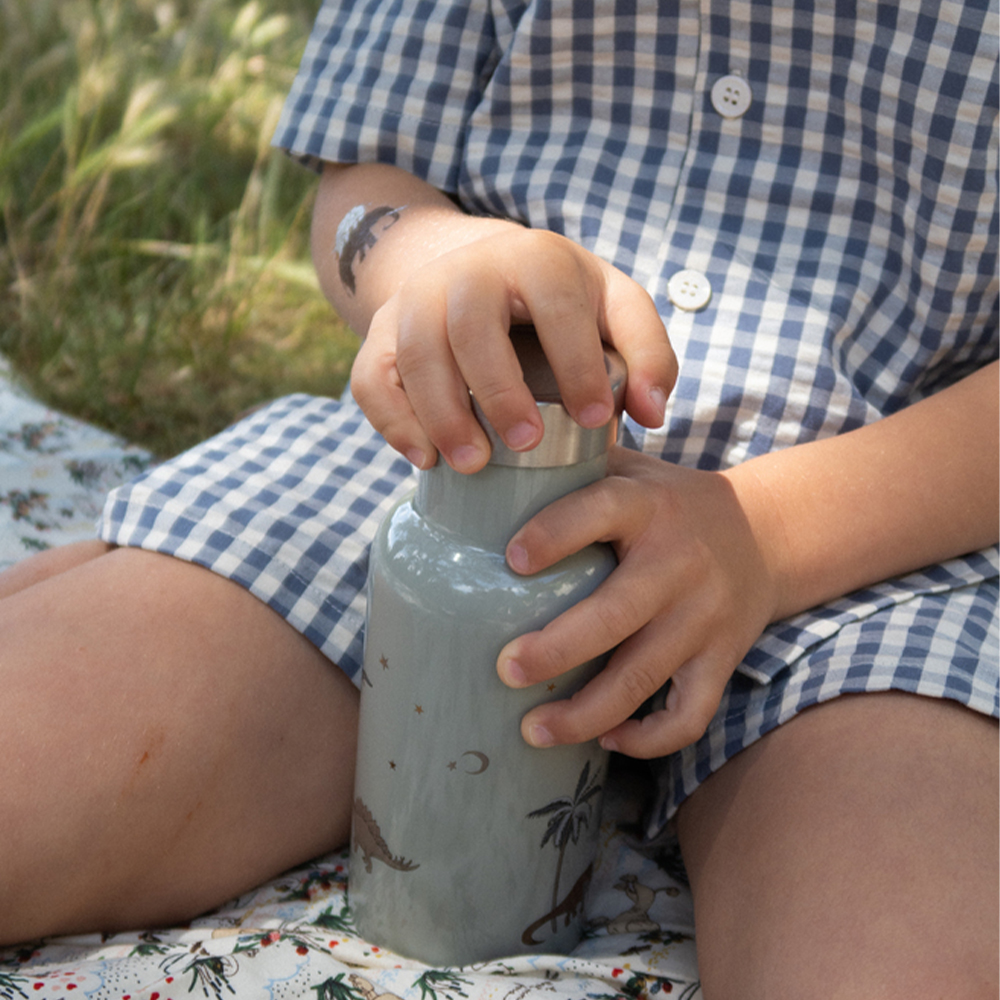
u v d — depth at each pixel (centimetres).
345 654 78
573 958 69
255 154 244
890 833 63
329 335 200
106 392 171
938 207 81
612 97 89
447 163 95
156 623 75
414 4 97
